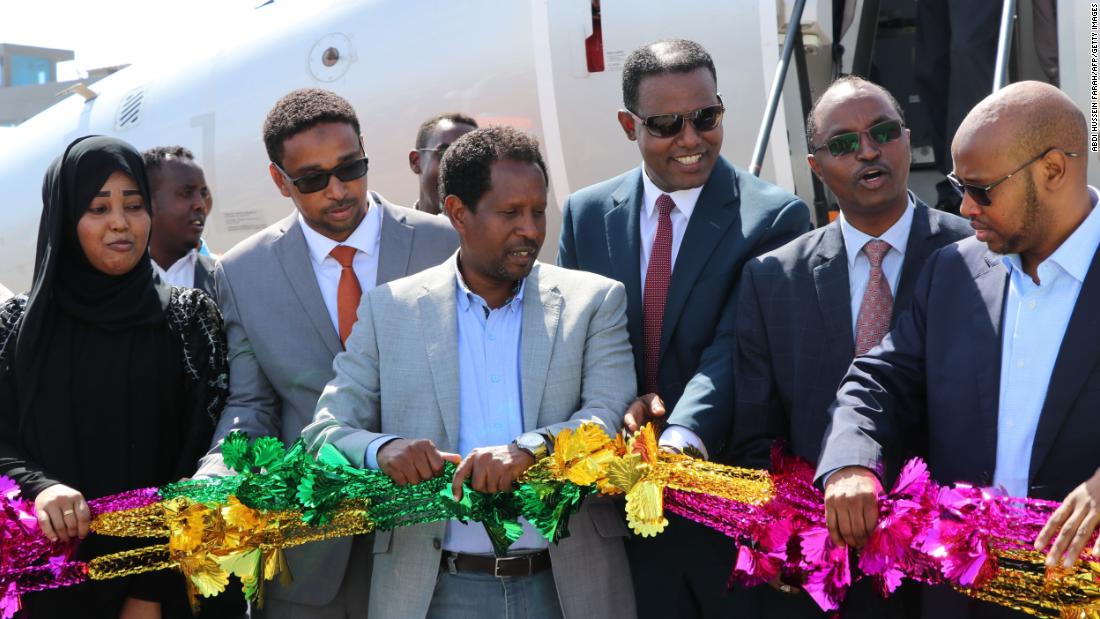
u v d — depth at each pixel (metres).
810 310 2.99
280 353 3.08
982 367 2.44
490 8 6.36
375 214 3.27
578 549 2.65
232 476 2.71
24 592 2.80
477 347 2.75
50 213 2.91
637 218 3.37
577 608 2.62
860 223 3.01
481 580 2.64
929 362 2.55
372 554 2.97
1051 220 2.30
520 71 6.18
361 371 2.77
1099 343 2.27
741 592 3.09
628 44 5.90
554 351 2.71
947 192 5.43
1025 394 2.37
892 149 2.92
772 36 5.79
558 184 6.04
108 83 7.89
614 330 2.79
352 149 3.08
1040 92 2.30
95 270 2.94
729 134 5.78
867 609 2.86
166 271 4.68
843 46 6.11
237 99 6.87
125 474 2.92
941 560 2.29
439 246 3.25
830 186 3.02
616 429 2.65
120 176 2.90
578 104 5.98
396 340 2.74
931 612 2.52
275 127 3.09
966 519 2.27
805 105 5.86
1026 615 2.37
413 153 4.86
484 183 2.62
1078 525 2.07
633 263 3.31
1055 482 2.29
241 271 3.17
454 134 4.66
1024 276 2.42
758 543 2.60
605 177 5.98
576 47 5.98
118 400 2.92
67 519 2.68
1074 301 2.33
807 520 2.54
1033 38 5.66
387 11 6.61
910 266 2.95
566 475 2.48
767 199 3.31
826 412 2.90
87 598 2.91
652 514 2.48
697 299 3.21
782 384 3.01
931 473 2.55
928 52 5.56
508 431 2.70
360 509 2.67
